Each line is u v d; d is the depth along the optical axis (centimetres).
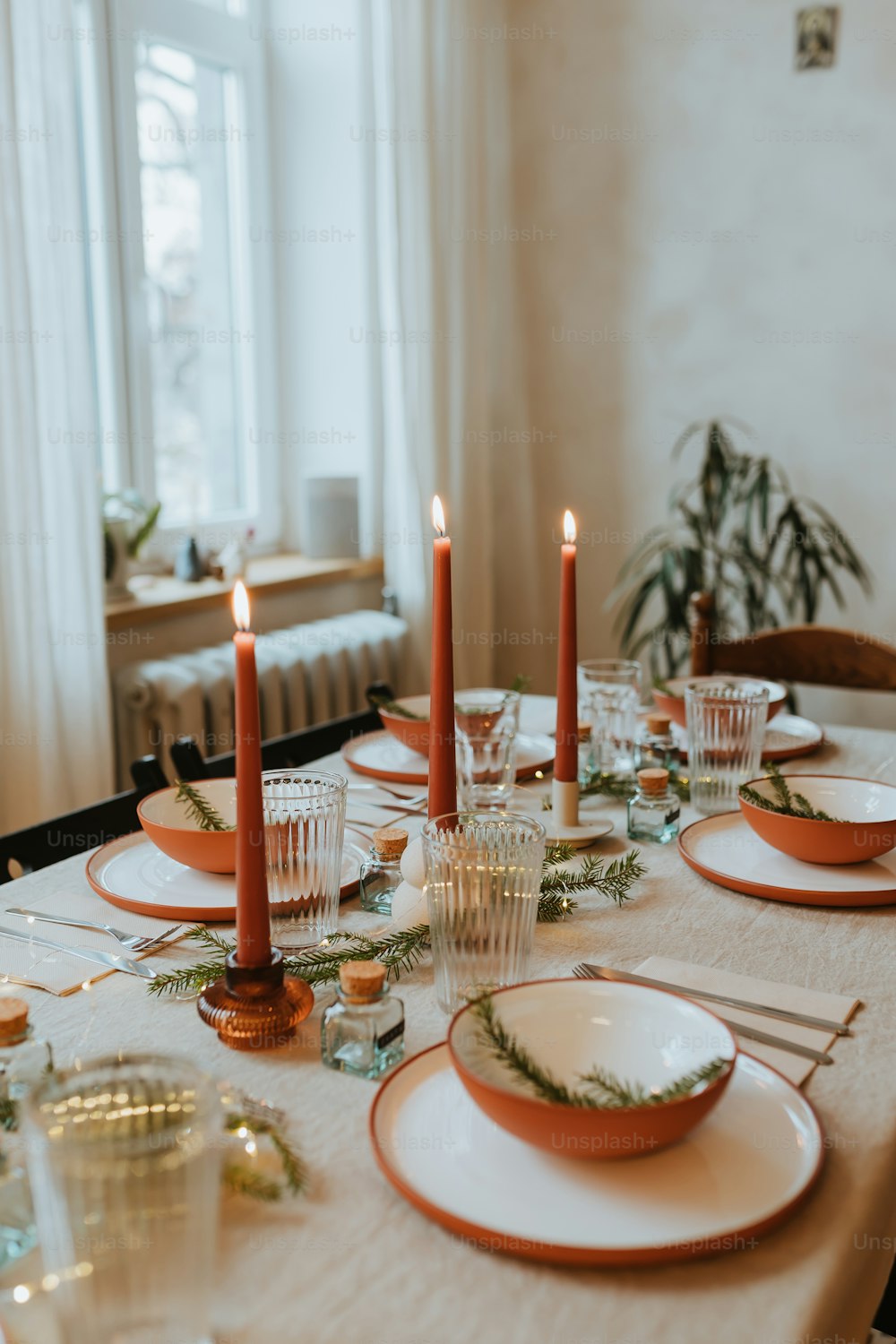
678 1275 53
